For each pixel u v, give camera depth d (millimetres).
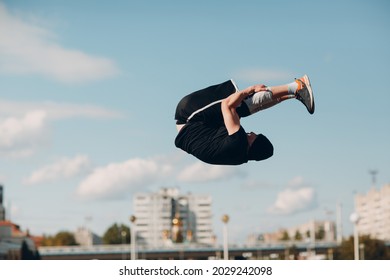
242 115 16125
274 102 15969
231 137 15648
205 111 15984
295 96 15742
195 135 16141
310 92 15453
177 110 16391
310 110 15547
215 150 15836
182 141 16359
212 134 16062
